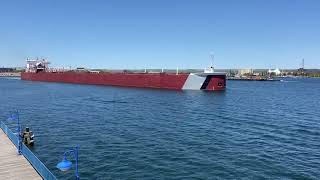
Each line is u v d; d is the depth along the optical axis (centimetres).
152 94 11656
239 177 3061
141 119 6266
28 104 8794
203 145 4212
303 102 10544
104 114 6906
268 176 3100
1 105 8562
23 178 2455
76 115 6769
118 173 3134
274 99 11462
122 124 5703
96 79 18200
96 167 3297
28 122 5900
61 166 2211
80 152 3838
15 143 3319
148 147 4075
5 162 2820
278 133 5119
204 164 3419
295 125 5912
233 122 6109
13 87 16275
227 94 12562
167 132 5025
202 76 12838
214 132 5088
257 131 5253
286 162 3534
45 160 3538
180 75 13450
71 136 4700
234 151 3944
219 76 13012
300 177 3088
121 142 4334
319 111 8112
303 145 4316
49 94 11931
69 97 10719
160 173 3141
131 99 10000
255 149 4056
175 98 10300
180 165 3378
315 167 3381
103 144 4222
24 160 2873
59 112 7238
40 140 4444
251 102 10044
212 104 9000
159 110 7575
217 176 3080
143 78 15125
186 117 6600
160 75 14288
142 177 3034
